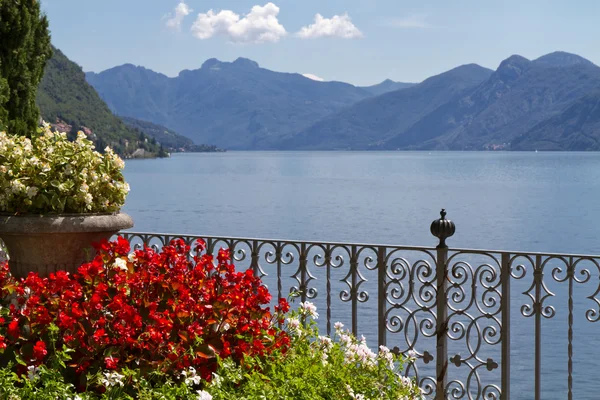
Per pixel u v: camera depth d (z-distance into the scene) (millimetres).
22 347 3877
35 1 8531
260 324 4332
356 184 115562
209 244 6289
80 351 3855
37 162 4961
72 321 3787
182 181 125938
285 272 29016
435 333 5578
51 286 4133
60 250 4930
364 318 20859
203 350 3982
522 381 15633
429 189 101438
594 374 15914
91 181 5109
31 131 8391
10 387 3502
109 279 4258
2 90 7988
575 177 136875
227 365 3945
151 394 3641
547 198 84000
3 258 5988
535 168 187000
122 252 4320
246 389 3871
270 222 58656
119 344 3852
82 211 5059
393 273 5738
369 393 4215
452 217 62594
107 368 3785
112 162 5281
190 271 4312
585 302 24891
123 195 5289
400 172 167000
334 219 60688
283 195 89812
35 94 8578
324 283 26656
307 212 66812
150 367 3791
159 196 88500
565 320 22109
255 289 4426
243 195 89812
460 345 17953
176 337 4000
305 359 4266
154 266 4262
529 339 19672
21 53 8281
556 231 52844
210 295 4168
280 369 4168
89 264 4301
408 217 61906
